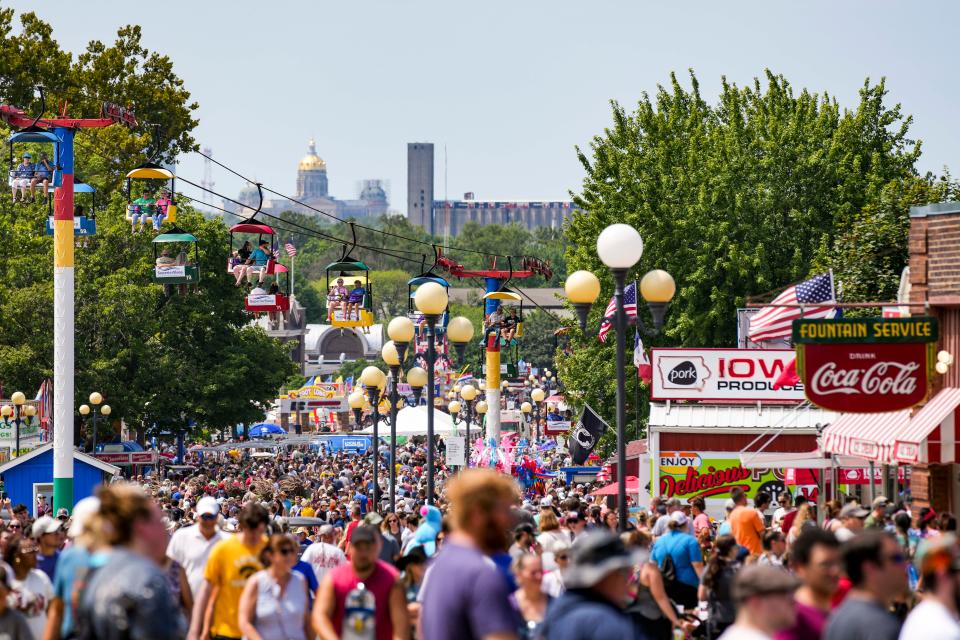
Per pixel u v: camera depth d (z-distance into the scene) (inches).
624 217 4803.2
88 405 5689.0
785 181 4817.9
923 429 1855.3
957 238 2032.5
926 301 2071.9
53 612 934.4
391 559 1617.9
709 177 4800.7
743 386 3063.5
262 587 1106.1
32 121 3058.6
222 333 6678.2
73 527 911.7
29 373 5664.4
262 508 1177.4
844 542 780.0
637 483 3772.1
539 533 1582.2
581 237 5027.1
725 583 1350.9
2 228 6038.4
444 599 677.3
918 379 1835.6
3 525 1844.2
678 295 4749.0
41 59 7042.3
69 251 3097.9
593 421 4335.6
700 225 4734.3
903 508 1926.7
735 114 5032.0
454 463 3727.9
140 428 6412.4
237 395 6560.0
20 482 3966.5
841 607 767.1
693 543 1473.9
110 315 5797.2
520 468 4315.9
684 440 3021.7
